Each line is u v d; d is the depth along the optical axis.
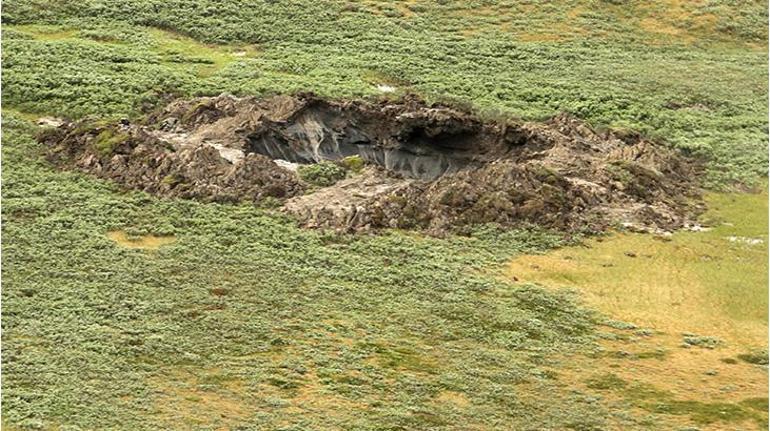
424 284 42.00
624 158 56.97
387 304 40.06
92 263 41.19
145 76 66.19
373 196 49.50
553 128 59.78
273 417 30.75
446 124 55.75
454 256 44.97
